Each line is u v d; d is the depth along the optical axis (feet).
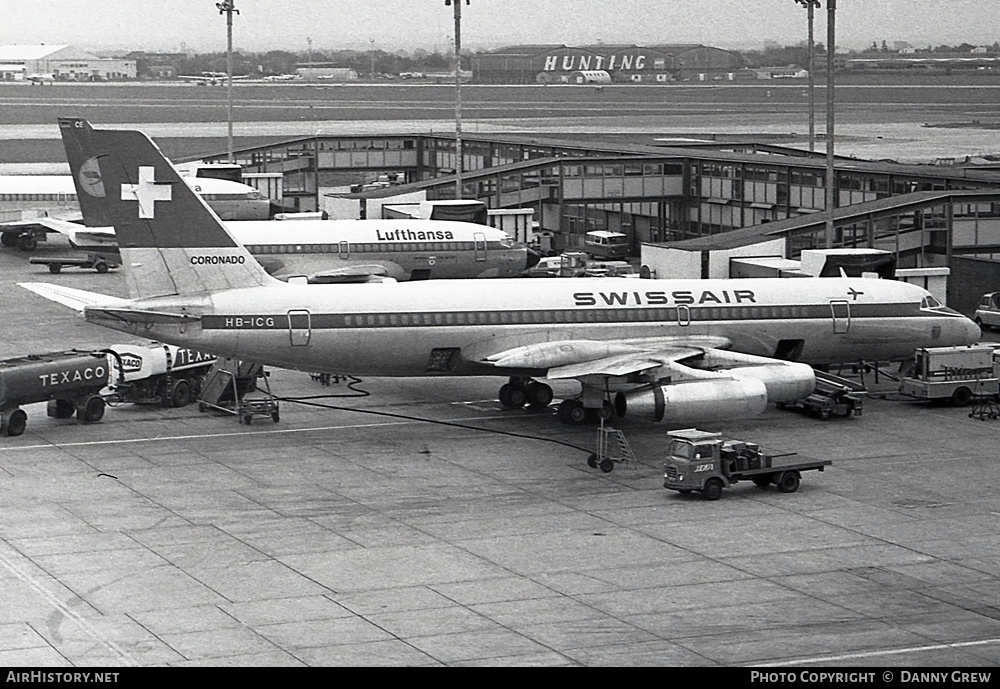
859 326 252.21
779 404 247.50
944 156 628.28
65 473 195.93
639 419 208.23
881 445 217.15
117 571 152.97
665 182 435.53
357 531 169.27
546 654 128.67
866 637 133.59
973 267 323.57
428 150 586.04
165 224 217.97
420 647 130.41
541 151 488.85
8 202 471.62
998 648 130.93
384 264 348.38
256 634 133.90
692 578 151.84
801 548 163.22
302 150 570.87
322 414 238.48
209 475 195.83
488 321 230.27
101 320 216.13
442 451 212.02
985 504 183.11
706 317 242.17
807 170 383.65
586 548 162.91
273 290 222.48
